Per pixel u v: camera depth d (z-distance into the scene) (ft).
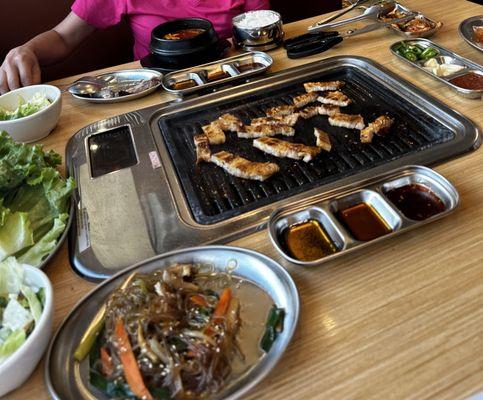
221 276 2.75
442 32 5.41
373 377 2.14
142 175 3.92
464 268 2.60
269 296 2.60
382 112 4.35
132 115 4.87
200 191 3.74
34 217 3.36
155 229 3.29
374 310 2.46
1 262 2.86
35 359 2.31
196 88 4.99
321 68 5.22
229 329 2.33
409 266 2.68
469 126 3.76
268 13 5.90
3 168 3.34
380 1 6.08
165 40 5.40
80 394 2.24
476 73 4.46
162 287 2.50
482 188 3.14
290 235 3.05
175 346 2.22
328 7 9.91
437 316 2.37
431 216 2.95
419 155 3.56
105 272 2.97
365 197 3.21
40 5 8.37
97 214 3.53
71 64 8.93
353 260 2.78
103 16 7.24
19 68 5.57
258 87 5.07
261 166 3.77
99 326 2.49
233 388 2.17
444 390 2.04
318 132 4.09
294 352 2.31
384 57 5.15
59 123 4.99
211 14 7.18
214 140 4.33
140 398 2.11
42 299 2.53
